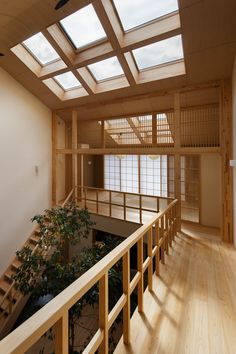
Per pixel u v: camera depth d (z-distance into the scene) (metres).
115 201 7.07
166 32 3.34
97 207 5.59
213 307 2.07
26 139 5.64
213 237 4.29
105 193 8.31
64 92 5.92
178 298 2.21
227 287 2.44
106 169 8.68
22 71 4.96
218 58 3.65
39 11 3.34
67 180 7.29
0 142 4.93
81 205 6.43
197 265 3.00
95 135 7.68
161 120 5.86
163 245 3.02
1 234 4.91
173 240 3.99
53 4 3.17
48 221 4.27
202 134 5.34
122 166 8.12
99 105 5.70
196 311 2.00
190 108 5.08
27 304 4.39
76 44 4.18
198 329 1.77
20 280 3.20
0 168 4.92
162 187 7.02
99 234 5.80
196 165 5.56
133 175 7.81
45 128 6.34
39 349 3.52
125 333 1.61
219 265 3.01
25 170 5.61
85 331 3.90
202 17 3.01
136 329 1.75
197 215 5.53
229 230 4.00
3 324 4.02
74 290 0.99
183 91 4.52
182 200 5.87
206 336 1.70
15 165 5.31
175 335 1.70
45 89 5.57
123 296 1.57
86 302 2.82
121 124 6.77
